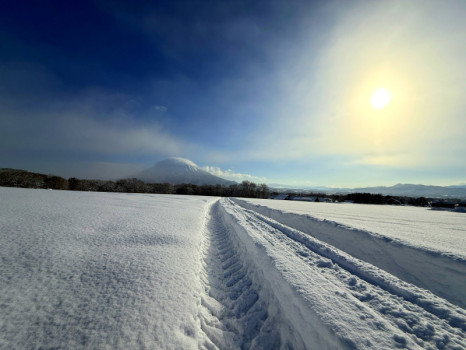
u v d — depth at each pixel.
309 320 2.14
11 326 1.95
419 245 4.09
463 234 6.29
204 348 2.15
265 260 3.84
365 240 5.11
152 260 3.73
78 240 4.54
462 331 2.04
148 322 2.18
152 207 12.29
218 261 4.78
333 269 3.49
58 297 2.46
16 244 3.99
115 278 2.99
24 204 9.52
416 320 2.17
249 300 3.07
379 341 1.77
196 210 12.52
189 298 2.73
